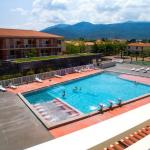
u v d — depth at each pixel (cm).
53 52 6194
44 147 307
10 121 1980
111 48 8344
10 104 2505
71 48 7006
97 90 3603
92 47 8025
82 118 2052
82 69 4859
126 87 3781
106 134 345
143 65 5653
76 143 318
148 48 8069
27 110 2289
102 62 5572
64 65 4991
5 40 4944
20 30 6191
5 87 3334
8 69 3959
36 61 4378
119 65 5747
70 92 3472
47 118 2311
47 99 3091
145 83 3809
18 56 5269
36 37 5559
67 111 2544
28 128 1822
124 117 406
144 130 437
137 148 325
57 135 1703
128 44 8806
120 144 387
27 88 3328
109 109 2309
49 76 4088
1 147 1492
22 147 1492
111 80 4278
